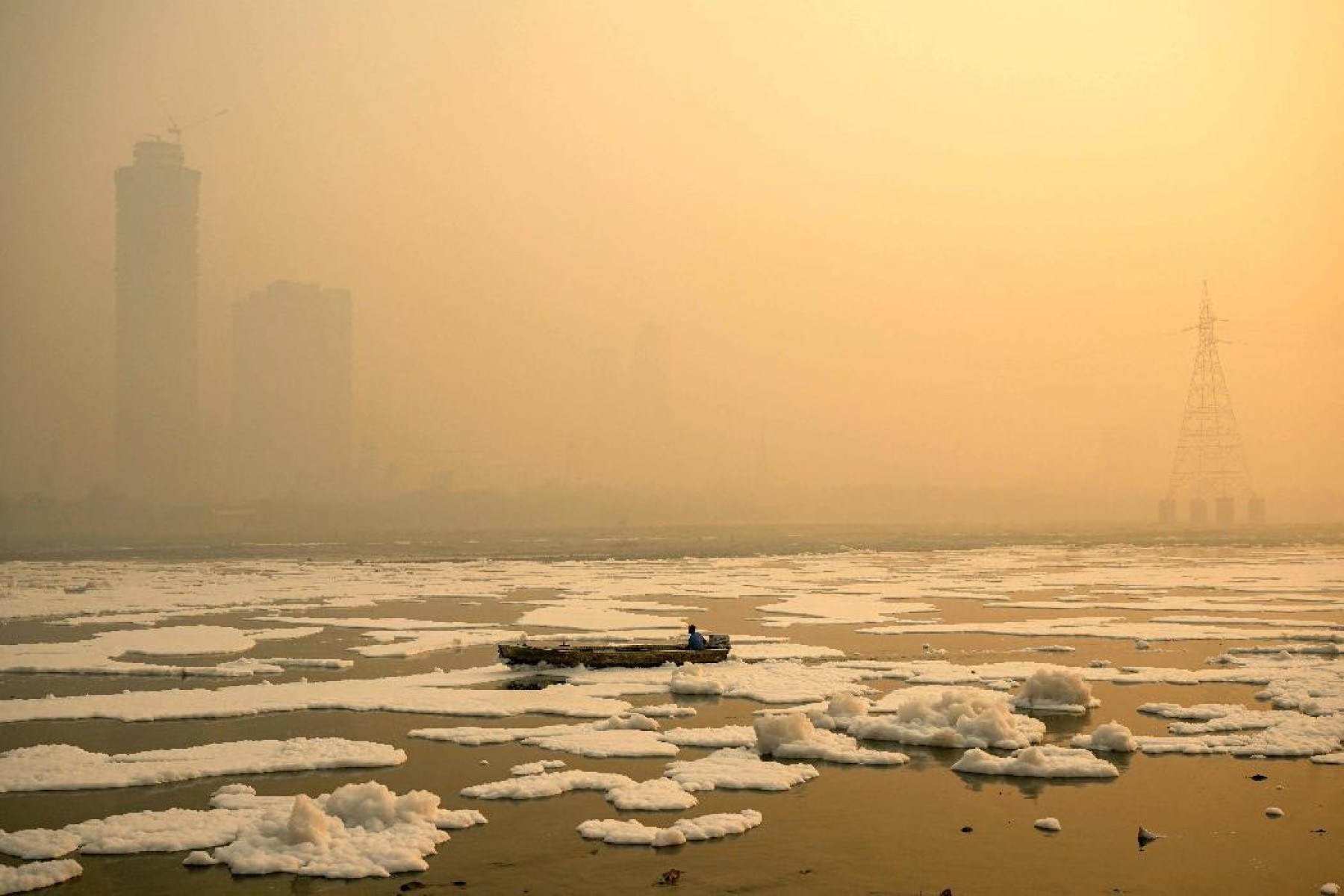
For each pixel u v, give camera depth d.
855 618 50.81
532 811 18.39
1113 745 22.56
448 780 20.45
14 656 37.56
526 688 30.95
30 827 17.64
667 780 20.16
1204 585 72.38
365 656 38.47
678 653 35.22
